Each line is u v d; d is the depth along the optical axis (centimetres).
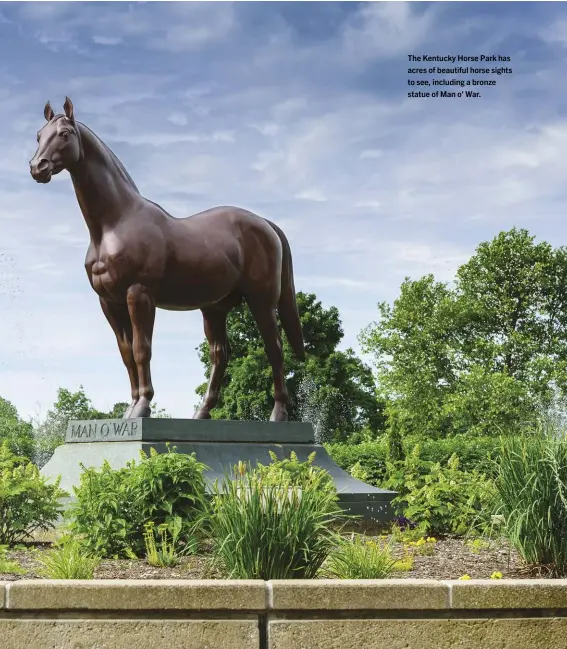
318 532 607
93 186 948
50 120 938
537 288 3716
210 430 972
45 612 479
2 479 763
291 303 1124
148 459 763
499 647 489
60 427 2684
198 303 1017
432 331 3741
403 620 486
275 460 900
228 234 1038
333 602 482
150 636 477
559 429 659
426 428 3625
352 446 1798
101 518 711
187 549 709
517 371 3553
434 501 866
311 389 3158
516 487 639
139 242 955
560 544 620
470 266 3838
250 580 489
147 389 965
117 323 998
